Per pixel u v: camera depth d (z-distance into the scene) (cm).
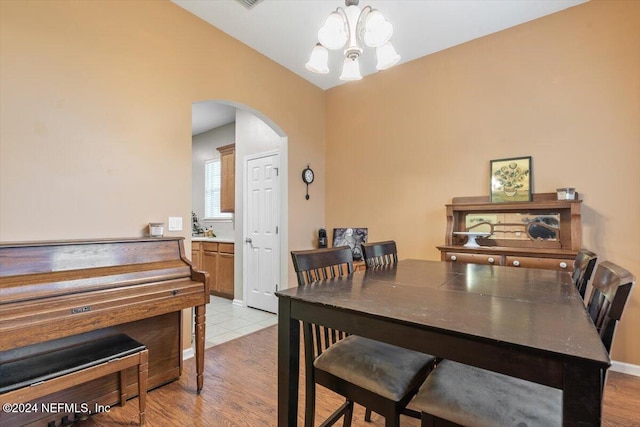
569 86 254
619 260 234
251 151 409
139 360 168
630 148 232
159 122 238
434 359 132
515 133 277
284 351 129
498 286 146
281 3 248
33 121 181
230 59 291
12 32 175
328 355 135
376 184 363
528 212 266
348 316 111
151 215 231
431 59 325
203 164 567
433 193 322
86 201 200
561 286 147
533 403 98
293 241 367
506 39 282
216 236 539
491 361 84
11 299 138
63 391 168
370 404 119
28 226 178
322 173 405
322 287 142
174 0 246
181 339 224
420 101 332
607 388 210
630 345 231
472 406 98
